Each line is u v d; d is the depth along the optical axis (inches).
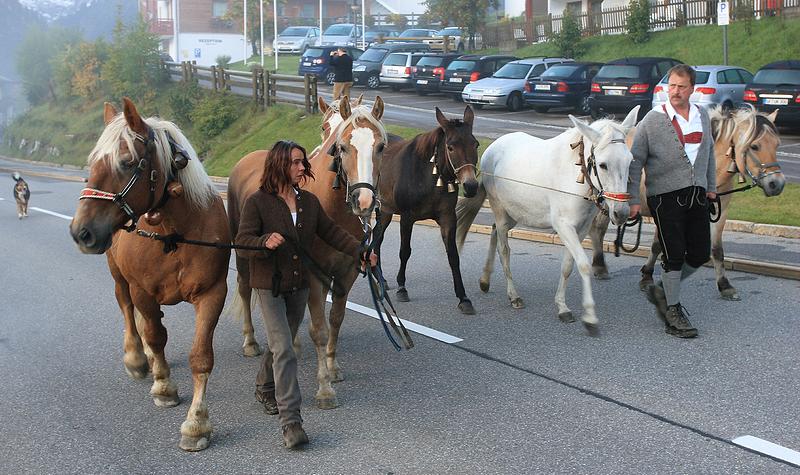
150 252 216.8
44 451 217.3
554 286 383.6
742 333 299.3
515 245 486.3
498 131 866.1
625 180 283.7
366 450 211.5
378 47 1478.8
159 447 217.9
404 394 251.0
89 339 323.0
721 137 341.7
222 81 1298.0
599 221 382.9
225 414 239.9
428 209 347.3
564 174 309.4
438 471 197.8
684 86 292.5
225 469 203.3
